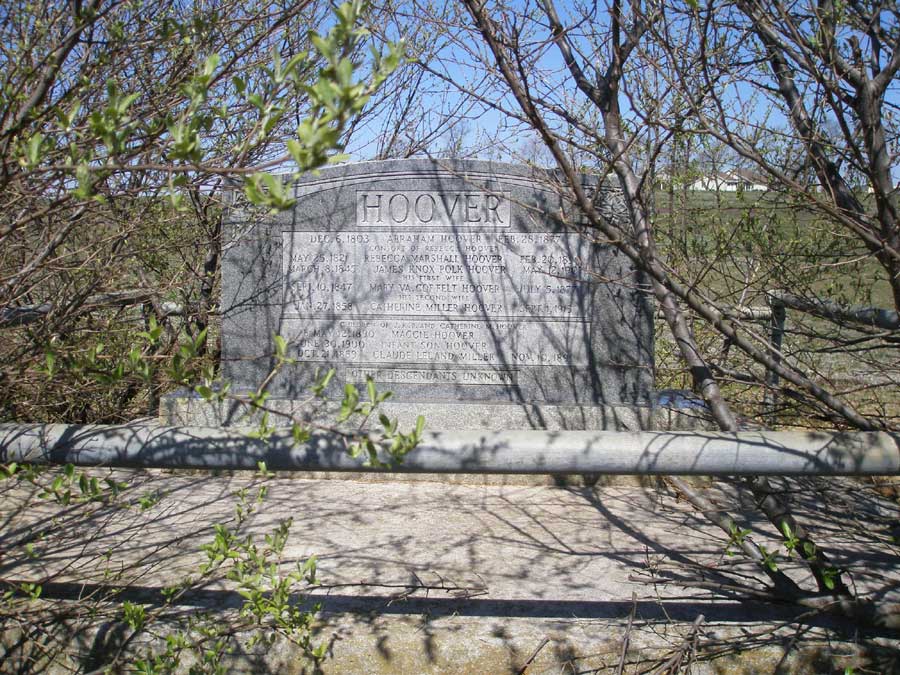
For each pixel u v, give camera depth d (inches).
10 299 130.2
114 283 175.6
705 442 88.2
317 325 202.2
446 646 107.5
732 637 106.2
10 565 123.1
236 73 172.2
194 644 100.1
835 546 140.3
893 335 131.6
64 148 115.3
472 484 190.9
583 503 174.2
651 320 195.9
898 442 87.7
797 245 175.3
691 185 197.6
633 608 106.2
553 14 155.9
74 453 89.3
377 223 200.2
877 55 125.0
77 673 103.7
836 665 104.6
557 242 196.2
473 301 199.5
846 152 129.5
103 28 155.5
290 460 88.0
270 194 67.9
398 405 197.8
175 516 159.2
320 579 126.7
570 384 198.5
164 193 141.4
